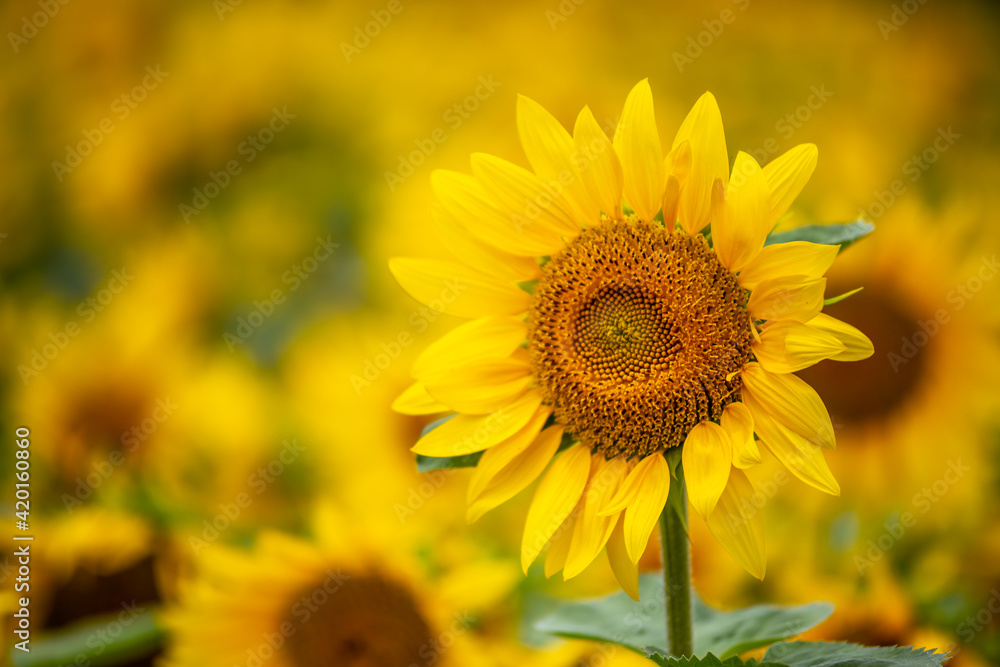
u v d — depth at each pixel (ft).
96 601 4.38
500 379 3.72
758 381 3.56
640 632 3.84
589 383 3.66
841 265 4.52
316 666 4.19
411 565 4.18
